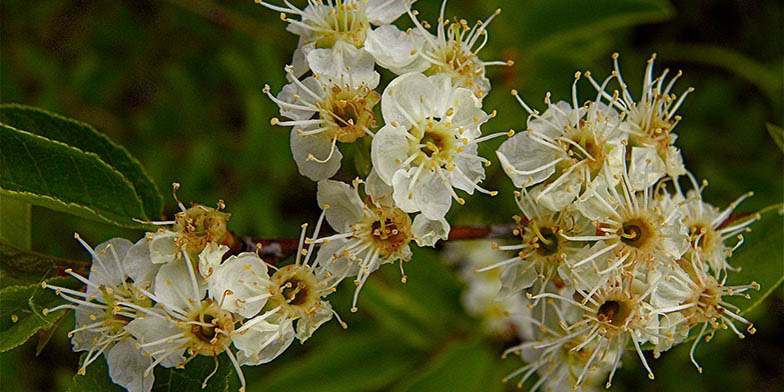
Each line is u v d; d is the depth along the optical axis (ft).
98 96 0.76
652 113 0.57
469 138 0.55
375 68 0.59
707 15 0.87
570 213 0.56
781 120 0.79
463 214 0.70
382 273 0.69
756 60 0.87
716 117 0.79
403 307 0.68
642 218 0.56
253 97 0.72
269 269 0.55
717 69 0.85
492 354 0.69
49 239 0.72
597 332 0.56
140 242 0.54
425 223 0.55
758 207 0.74
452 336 0.69
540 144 0.56
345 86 0.56
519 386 0.59
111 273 0.55
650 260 0.55
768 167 0.76
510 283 0.57
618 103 0.57
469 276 0.71
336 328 0.72
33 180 0.55
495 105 0.69
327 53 0.56
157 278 0.54
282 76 0.72
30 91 0.77
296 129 0.56
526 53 0.69
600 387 0.74
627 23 0.68
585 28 0.68
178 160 0.74
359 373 0.68
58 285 0.55
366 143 0.56
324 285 0.55
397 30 0.57
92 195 0.56
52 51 0.78
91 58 0.77
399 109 0.55
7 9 0.77
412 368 0.68
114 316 0.54
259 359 0.54
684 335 0.57
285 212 0.75
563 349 0.58
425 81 0.55
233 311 0.54
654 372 0.75
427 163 0.55
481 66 0.57
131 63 0.78
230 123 0.76
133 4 0.77
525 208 0.56
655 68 0.83
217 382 0.54
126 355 0.54
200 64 0.77
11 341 0.54
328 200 0.55
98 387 0.54
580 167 0.56
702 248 0.57
